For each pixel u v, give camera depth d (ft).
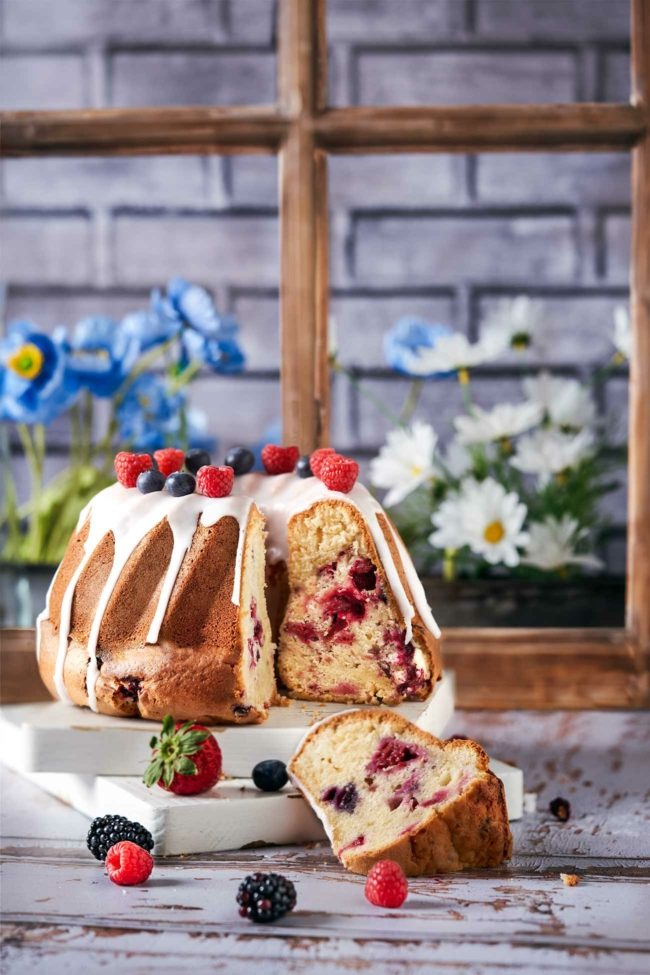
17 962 3.14
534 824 4.22
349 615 4.75
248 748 4.24
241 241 7.49
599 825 4.20
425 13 7.25
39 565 5.91
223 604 4.35
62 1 7.32
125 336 6.57
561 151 5.85
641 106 5.71
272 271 7.50
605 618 5.94
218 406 7.62
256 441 7.63
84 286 7.54
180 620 4.35
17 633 5.85
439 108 5.74
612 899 3.55
